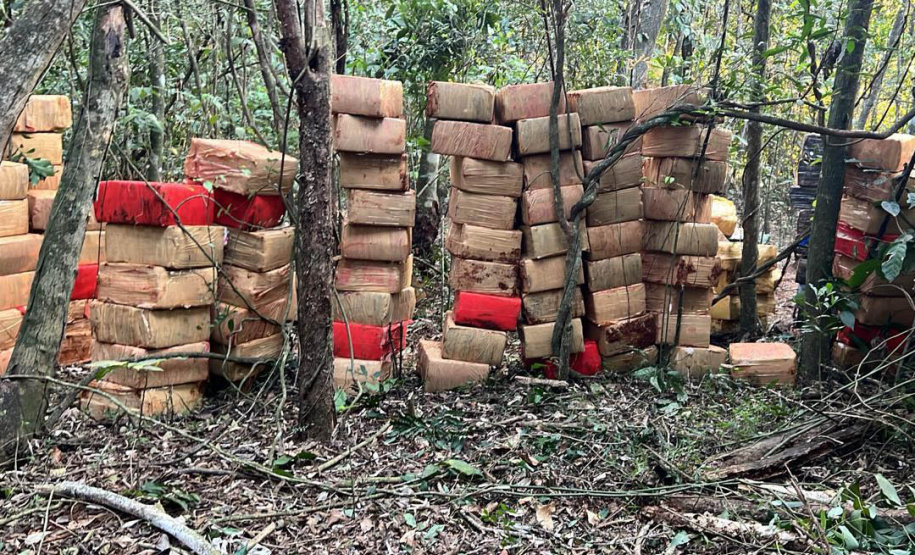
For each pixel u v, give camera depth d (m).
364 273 5.18
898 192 4.79
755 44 6.13
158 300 4.74
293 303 5.66
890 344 5.08
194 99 7.39
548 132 5.07
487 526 3.55
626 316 5.41
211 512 3.64
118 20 4.34
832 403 4.66
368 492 3.81
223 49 8.22
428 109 5.05
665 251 5.42
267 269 5.18
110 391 4.81
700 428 4.48
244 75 7.52
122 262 4.82
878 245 4.97
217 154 4.98
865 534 3.21
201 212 4.90
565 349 5.20
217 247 5.00
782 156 11.66
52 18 3.11
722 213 6.76
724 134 5.29
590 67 8.43
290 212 5.35
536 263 5.21
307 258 4.31
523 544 3.40
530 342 5.28
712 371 5.43
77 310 5.88
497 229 5.19
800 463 3.97
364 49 8.45
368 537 3.46
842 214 5.23
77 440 4.50
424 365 5.38
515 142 5.21
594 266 5.33
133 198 4.69
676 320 5.44
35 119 5.60
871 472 3.86
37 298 4.35
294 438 4.46
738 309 6.50
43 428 4.45
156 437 4.55
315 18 4.14
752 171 6.07
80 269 5.84
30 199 5.49
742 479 3.69
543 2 5.10
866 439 4.16
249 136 8.23
